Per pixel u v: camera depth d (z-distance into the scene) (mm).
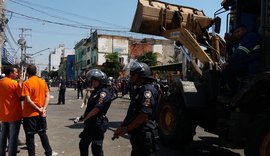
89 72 5898
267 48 5988
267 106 6266
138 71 4527
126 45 64188
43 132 6770
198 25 9797
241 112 6457
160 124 8781
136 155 4488
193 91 8023
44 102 6836
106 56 52469
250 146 5871
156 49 63188
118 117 14750
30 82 6586
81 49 81312
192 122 8156
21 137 9227
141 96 4434
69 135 10016
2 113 6715
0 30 24859
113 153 7875
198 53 8836
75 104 22016
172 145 8430
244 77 6465
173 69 18688
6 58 33125
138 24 9945
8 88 6660
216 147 8898
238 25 6676
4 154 6883
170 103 8453
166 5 10164
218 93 7488
